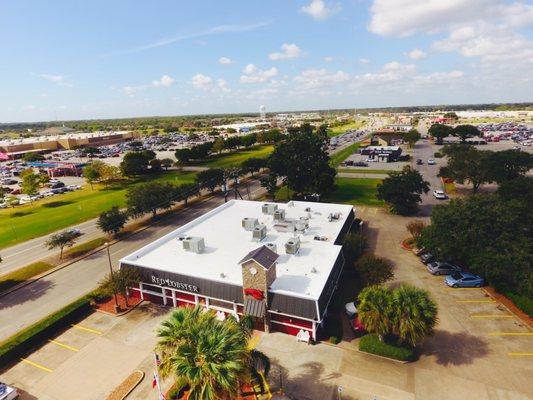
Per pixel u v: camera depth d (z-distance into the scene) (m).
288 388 30.50
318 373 32.16
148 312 43.62
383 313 32.22
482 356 33.53
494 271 41.47
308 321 36.72
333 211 65.12
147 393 31.06
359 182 109.31
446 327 37.97
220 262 45.94
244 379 24.17
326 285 39.69
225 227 58.84
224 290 40.34
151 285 45.00
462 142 173.62
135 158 136.00
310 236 53.62
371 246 60.78
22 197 109.75
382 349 33.50
